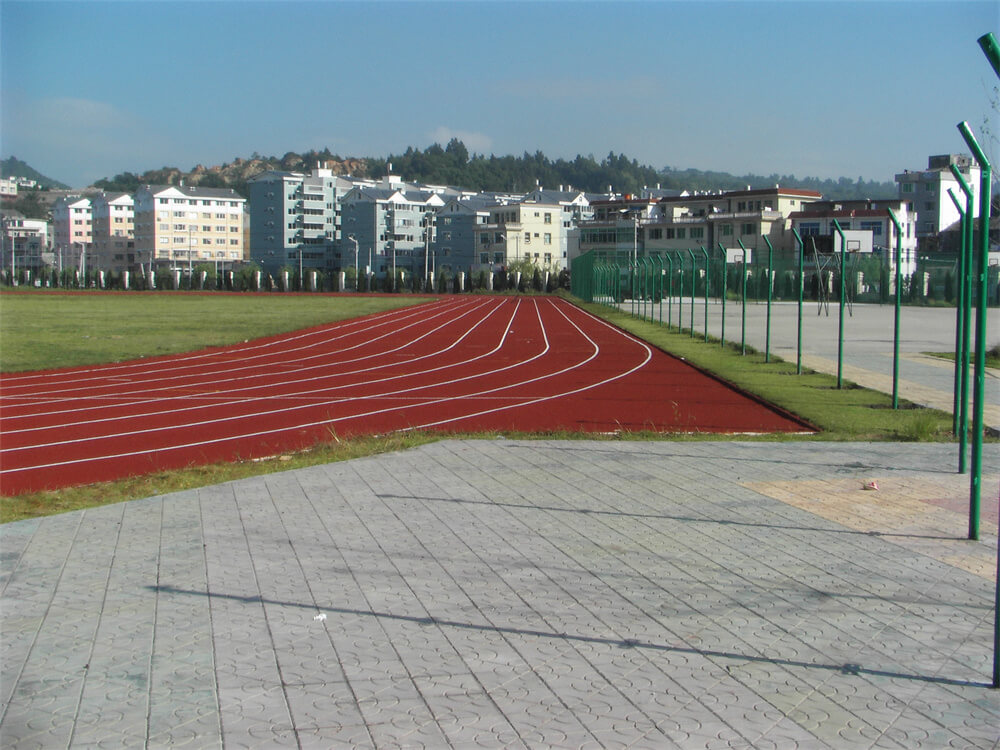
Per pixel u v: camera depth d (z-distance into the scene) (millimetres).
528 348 27531
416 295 86500
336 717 4199
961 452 9203
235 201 133625
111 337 31734
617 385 18219
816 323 37656
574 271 79562
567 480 9055
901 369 19859
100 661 4840
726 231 82438
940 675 4605
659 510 7883
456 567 6379
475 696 4398
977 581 6008
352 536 7160
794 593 5801
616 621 5352
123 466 10703
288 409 15219
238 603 5695
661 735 4000
